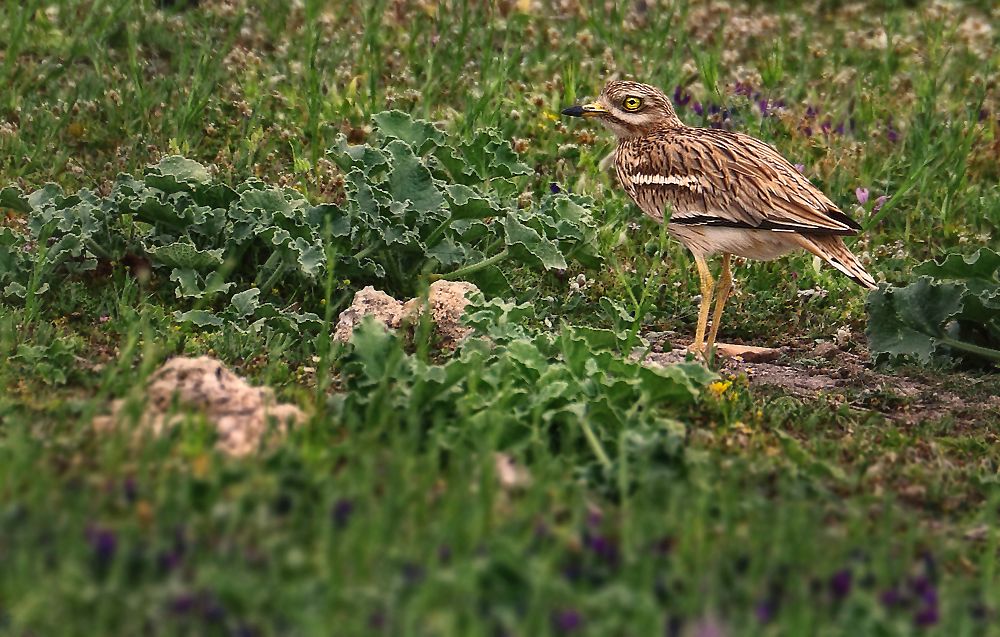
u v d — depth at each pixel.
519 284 13.92
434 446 8.88
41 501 7.66
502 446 9.52
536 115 17.36
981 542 9.09
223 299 12.78
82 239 12.67
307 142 16.36
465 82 18.14
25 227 13.88
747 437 10.62
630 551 7.66
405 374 9.94
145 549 7.32
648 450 9.35
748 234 13.20
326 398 10.44
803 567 7.83
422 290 11.95
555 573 7.49
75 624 6.64
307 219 12.88
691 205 13.41
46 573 6.99
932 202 16.38
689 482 9.12
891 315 13.12
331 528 7.56
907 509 9.68
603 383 10.12
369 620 6.74
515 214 13.38
